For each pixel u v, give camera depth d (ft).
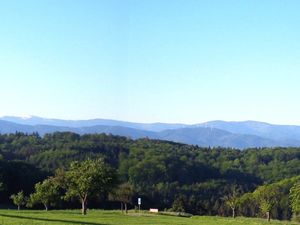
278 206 531.91
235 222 305.32
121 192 453.17
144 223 257.96
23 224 208.64
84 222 244.22
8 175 561.84
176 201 622.13
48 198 409.69
